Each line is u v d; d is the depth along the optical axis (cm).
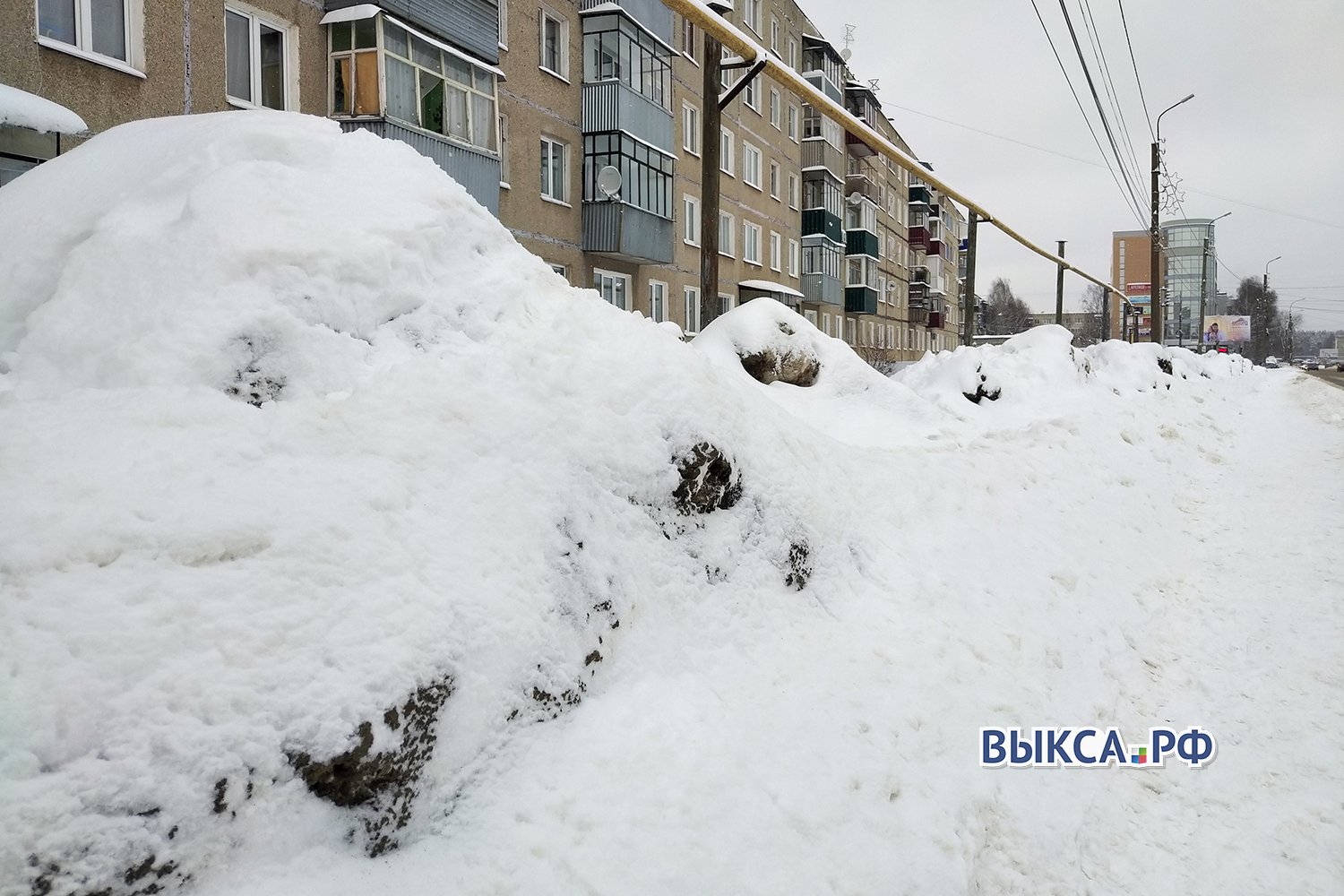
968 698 353
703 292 895
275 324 271
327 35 1218
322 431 250
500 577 254
